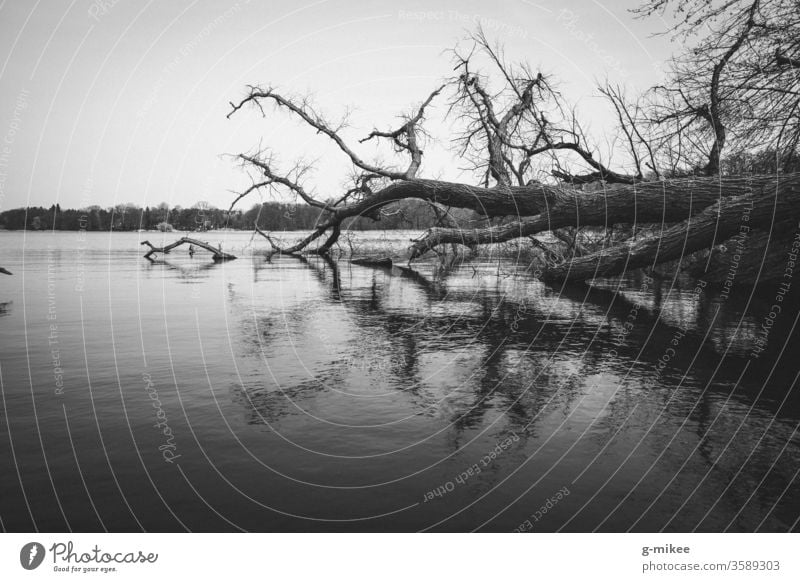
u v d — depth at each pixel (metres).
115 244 44.31
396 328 8.42
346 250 32.69
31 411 4.41
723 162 13.31
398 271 20.22
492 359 6.42
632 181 15.44
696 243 11.27
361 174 22.84
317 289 13.95
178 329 8.19
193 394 4.96
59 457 3.51
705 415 4.42
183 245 41.25
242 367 5.97
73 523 2.74
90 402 4.66
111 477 3.24
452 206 15.99
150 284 14.42
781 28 9.13
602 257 13.64
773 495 3.10
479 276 17.88
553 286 14.58
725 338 7.38
